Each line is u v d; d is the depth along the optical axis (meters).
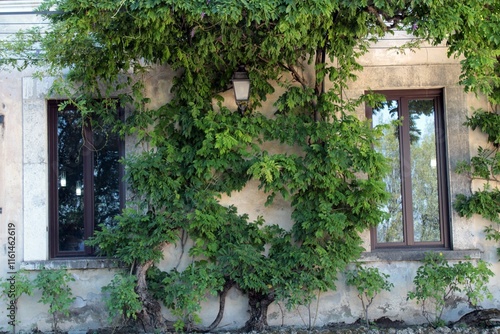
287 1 5.36
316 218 6.82
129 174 6.76
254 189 7.25
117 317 7.04
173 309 6.82
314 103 7.05
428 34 6.05
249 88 6.84
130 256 6.67
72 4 5.42
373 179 6.63
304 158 6.91
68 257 7.29
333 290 6.91
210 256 6.98
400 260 7.18
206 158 6.79
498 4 5.98
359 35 6.29
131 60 6.96
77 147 7.40
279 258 6.89
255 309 7.02
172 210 6.87
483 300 7.15
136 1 5.41
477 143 7.35
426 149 7.44
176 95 7.07
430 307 7.14
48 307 7.07
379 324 7.12
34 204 7.13
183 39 6.32
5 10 7.29
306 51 6.76
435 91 7.47
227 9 5.32
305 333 6.76
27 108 7.19
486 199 7.01
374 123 7.46
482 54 5.99
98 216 7.39
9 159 7.18
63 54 6.39
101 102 7.03
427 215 7.46
